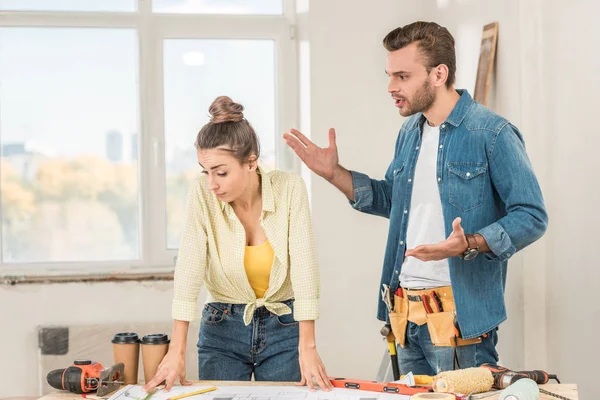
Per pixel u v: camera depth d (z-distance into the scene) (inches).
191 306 79.1
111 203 159.3
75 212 158.6
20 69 156.3
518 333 118.8
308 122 153.4
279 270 82.4
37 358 149.2
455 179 85.0
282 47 161.2
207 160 76.5
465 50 137.0
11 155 156.6
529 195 81.0
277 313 85.0
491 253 80.5
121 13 157.1
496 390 70.4
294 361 86.2
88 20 156.1
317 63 151.8
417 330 87.3
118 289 151.0
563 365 111.8
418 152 89.7
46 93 157.1
